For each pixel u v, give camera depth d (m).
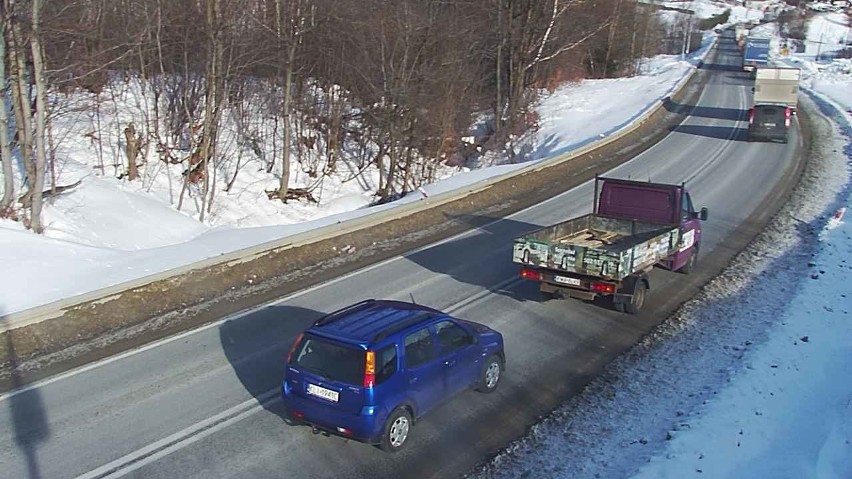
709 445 9.62
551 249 14.20
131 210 20.94
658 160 32.12
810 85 68.12
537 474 9.12
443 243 19.34
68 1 24.92
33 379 11.12
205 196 23.47
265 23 26.86
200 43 26.73
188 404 10.48
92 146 24.94
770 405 10.79
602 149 33.72
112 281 14.08
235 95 30.05
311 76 32.62
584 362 12.48
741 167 30.66
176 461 9.09
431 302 14.91
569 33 48.94
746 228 21.58
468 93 36.94
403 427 9.57
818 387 11.41
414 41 29.41
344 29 30.48
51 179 20.25
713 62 84.94
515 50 40.12
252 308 14.25
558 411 10.76
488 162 36.81
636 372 12.12
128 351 12.19
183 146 28.00
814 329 13.87
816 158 32.69
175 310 14.01
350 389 9.05
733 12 181.50
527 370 12.11
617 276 13.62
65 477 8.66
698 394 11.26
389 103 28.73
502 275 16.83
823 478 8.77
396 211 20.34
